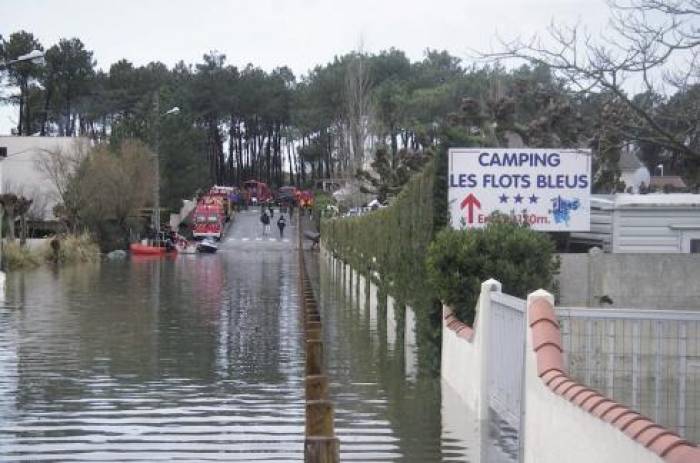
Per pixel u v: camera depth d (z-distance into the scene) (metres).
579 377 11.82
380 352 20.31
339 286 42.00
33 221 75.12
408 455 10.89
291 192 129.38
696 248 20.42
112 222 71.94
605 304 16.67
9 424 12.49
